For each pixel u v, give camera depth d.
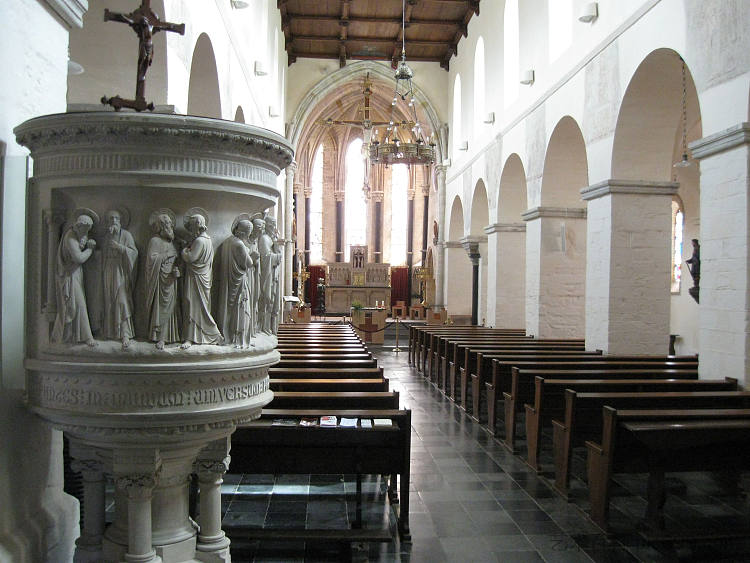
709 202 8.32
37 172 3.33
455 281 26.31
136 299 3.17
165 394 3.13
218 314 3.33
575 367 9.81
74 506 3.87
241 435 5.67
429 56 27.27
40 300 3.30
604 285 11.70
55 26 3.67
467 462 8.33
